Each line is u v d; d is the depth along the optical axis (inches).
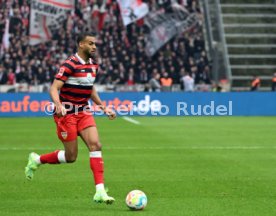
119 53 3814.0
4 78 3545.8
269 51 4160.9
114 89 3572.8
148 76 3715.6
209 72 3816.4
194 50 3900.1
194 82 3730.3
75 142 991.6
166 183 1182.9
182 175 1282.0
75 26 3870.6
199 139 2049.7
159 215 892.0
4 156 1619.1
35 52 3735.2
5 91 3516.2
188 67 3777.1
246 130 2394.2
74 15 3887.8
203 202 991.6
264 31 4261.8
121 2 3973.9
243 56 4084.6
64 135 986.1
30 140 2026.3
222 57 3836.1
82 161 1494.8
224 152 1694.1
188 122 2768.2
